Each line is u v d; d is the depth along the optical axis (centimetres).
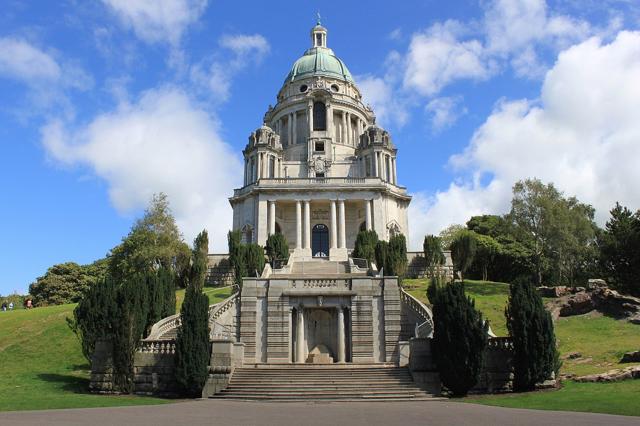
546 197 6806
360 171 8944
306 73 10369
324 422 1780
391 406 2430
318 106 9875
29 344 4159
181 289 6525
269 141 8912
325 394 2806
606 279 6400
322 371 3206
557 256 6956
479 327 2933
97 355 3122
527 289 3080
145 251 6384
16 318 4941
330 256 7431
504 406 2400
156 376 3056
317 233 8088
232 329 4088
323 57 10675
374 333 3984
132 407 2345
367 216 7769
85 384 3266
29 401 2545
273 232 7681
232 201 8475
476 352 2892
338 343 3997
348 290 4091
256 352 4000
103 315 3155
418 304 4047
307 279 4162
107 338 3141
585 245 7119
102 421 1770
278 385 2961
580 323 4422
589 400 2356
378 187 7819
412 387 2945
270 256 6831
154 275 4138
